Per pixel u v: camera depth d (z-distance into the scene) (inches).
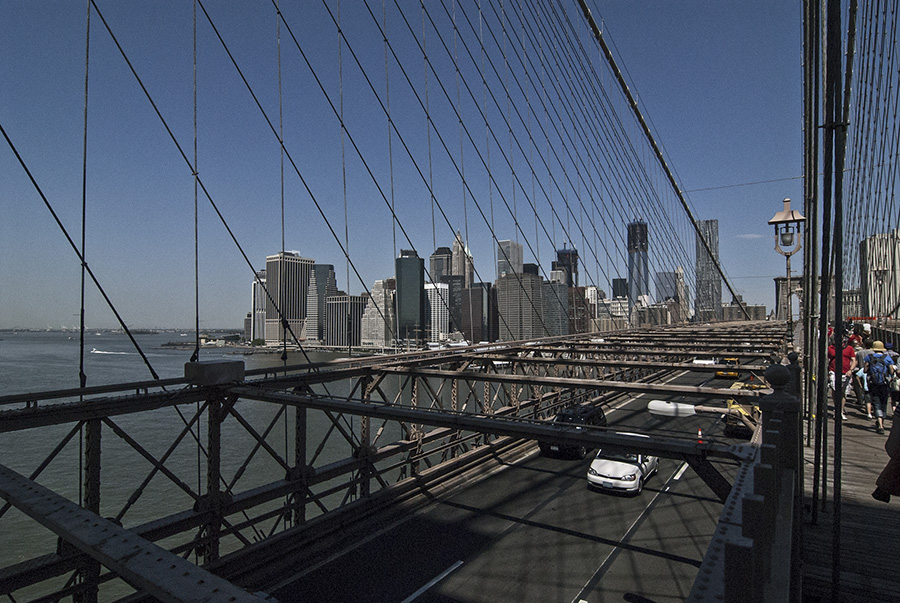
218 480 290.7
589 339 852.0
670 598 286.7
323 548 335.6
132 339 274.2
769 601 68.7
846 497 278.8
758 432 160.4
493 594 291.1
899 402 145.3
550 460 557.9
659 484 484.4
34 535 817.5
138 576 55.5
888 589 192.1
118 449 1136.2
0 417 210.7
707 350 593.3
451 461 481.1
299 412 333.7
